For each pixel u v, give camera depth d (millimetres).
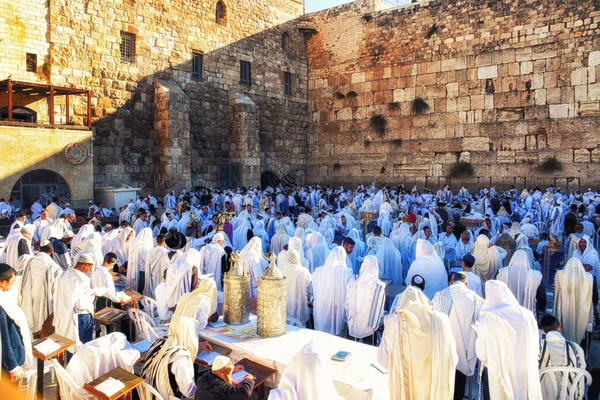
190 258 7219
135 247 9516
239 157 29109
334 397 3691
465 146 27984
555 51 25172
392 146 30625
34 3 20969
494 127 27062
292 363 3660
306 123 34406
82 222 16234
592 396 5566
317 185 32344
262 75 31406
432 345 4293
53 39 21531
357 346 5676
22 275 7422
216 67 28703
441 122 28781
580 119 24562
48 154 19484
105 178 23625
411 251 11500
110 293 7035
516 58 26328
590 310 6836
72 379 4531
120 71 24141
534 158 25891
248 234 12984
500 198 23922
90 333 6598
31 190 19281
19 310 5223
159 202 22047
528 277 7469
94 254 8758
